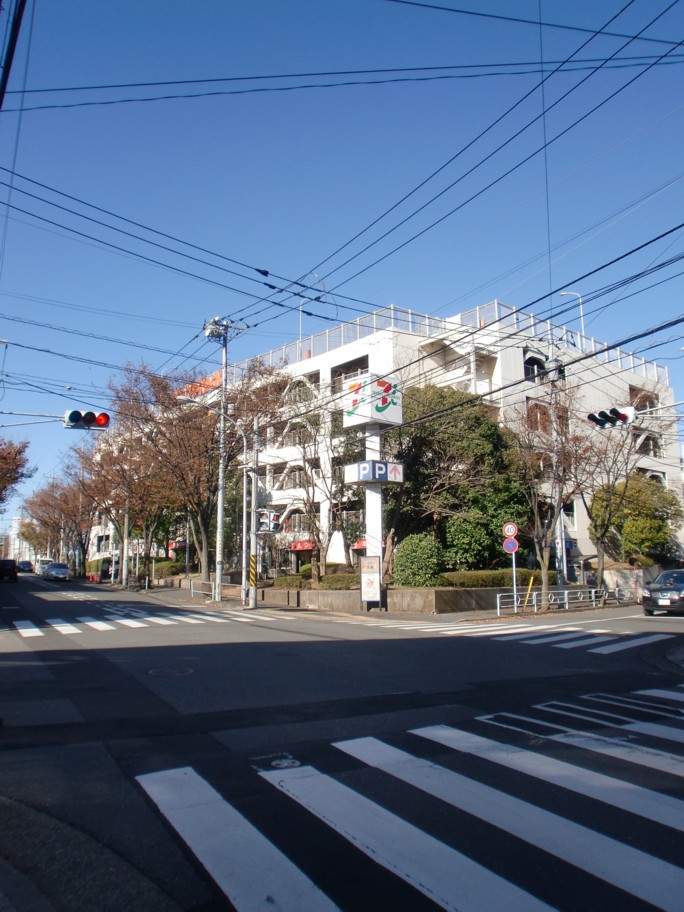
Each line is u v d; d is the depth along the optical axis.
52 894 3.93
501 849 4.46
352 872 4.14
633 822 4.95
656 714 8.68
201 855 4.38
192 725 7.72
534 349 38.09
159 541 55.69
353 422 29.25
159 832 4.75
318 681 10.58
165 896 3.89
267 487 43.81
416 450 33.22
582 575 38.69
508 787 5.70
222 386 33.34
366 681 10.70
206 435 37.19
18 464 40.16
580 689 10.42
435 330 39.97
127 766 6.21
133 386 37.16
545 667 12.70
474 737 7.32
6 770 6.09
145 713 8.29
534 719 8.27
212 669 11.55
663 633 19.00
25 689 9.72
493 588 31.17
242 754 6.60
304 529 41.47
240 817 5.00
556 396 33.09
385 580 32.09
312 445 36.19
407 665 12.51
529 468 31.86
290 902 3.80
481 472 33.16
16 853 4.44
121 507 47.28
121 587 48.19
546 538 30.14
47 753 6.61
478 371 40.72
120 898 3.87
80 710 8.42
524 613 27.70
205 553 39.66
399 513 33.16
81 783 5.75
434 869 4.18
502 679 11.23
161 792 5.52
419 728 7.70
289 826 4.84
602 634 18.83
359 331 41.53
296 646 14.97
